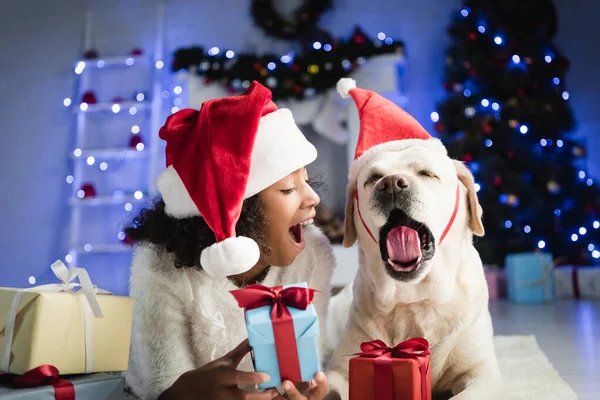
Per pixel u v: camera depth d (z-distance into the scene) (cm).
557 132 480
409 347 108
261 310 97
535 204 460
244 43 590
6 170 590
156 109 559
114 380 111
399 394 99
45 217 579
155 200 133
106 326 114
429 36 574
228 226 107
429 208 119
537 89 483
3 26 613
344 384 128
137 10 600
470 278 132
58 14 609
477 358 130
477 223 135
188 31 596
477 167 458
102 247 531
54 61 602
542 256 429
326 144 505
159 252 120
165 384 114
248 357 122
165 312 117
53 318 106
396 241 120
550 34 516
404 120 148
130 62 573
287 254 123
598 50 563
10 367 105
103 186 565
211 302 119
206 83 511
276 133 120
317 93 497
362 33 519
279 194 120
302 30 562
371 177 129
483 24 509
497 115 477
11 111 599
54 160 586
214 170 111
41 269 571
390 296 129
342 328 175
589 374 170
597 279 441
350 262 463
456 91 496
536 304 402
